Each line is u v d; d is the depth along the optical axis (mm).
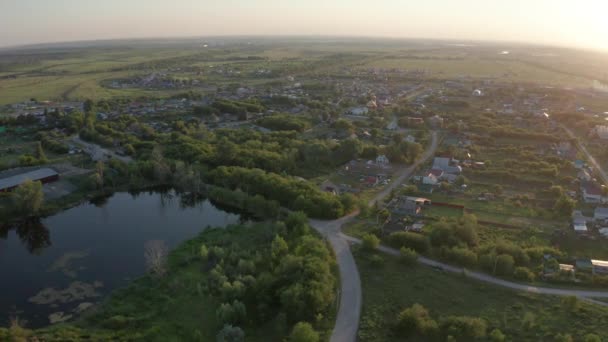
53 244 142250
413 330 92812
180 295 108750
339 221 148625
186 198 182875
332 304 102125
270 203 156000
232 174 183000
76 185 185000
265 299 102188
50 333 94500
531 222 148750
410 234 129625
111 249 138875
